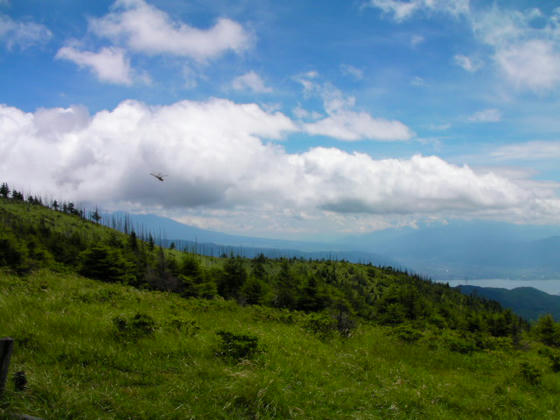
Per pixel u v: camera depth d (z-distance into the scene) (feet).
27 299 42.29
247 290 178.70
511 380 37.76
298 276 280.92
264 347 34.45
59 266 120.88
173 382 22.48
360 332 59.41
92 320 35.40
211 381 23.38
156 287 161.48
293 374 28.17
